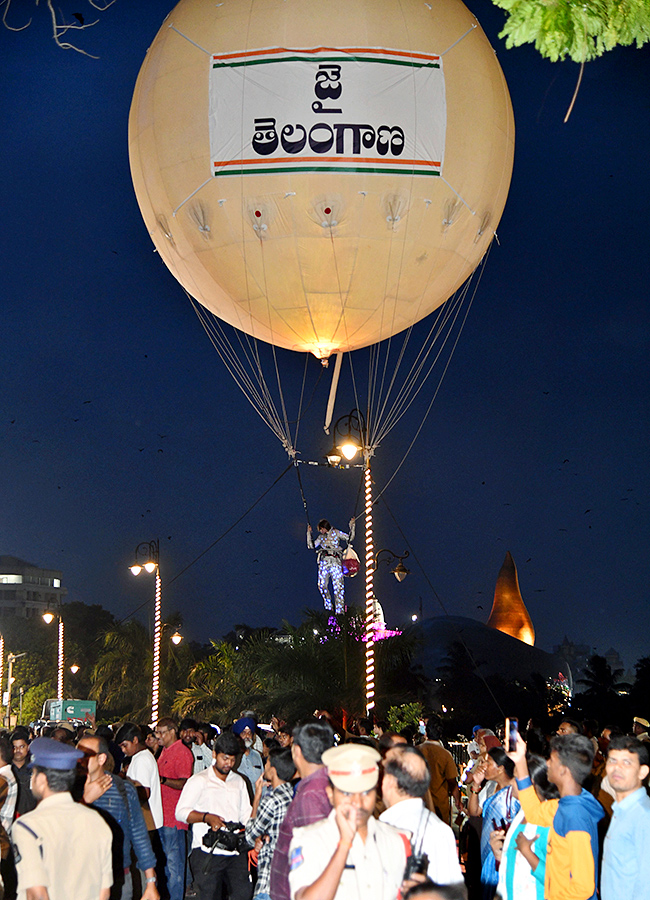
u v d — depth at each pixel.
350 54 13.43
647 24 4.72
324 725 6.48
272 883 6.00
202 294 16.33
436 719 13.87
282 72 13.40
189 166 13.90
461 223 14.63
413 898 4.01
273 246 14.16
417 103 13.62
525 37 4.81
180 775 11.77
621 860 6.50
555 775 6.75
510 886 7.16
